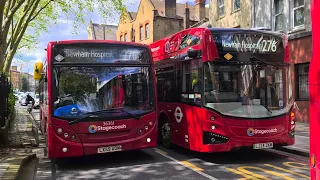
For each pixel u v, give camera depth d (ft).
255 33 26.86
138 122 26.53
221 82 25.81
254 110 26.11
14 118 63.98
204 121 25.73
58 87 24.95
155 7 132.46
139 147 26.50
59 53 25.27
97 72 25.94
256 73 26.58
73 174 24.44
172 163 27.12
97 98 25.61
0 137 33.60
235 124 25.59
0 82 35.47
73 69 25.45
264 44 27.07
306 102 52.44
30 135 40.73
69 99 25.03
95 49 26.14
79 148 24.82
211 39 25.77
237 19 69.46
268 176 22.70
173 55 31.12
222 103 25.66
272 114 26.58
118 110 25.94
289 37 55.67
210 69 25.68
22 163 26.23
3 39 47.50
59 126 24.58
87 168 26.14
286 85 27.63
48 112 24.85
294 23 56.13
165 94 33.01
